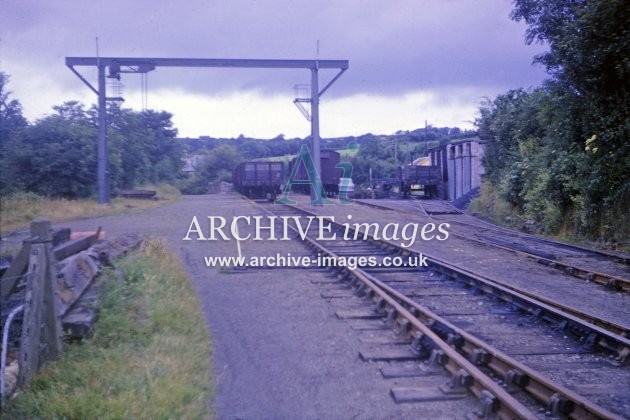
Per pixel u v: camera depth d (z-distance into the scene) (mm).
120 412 4855
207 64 28609
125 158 42094
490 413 4969
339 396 5582
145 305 7980
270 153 130250
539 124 23984
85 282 7570
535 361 6625
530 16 17906
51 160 29312
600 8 14695
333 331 7762
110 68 28031
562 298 9953
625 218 15891
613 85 16125
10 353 5695
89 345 6266
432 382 5852
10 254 7828
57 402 4957
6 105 30906
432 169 44531
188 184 71750
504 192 24031
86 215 24516
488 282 9898
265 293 10273
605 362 6570
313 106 31375
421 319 8125
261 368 6422
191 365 6230
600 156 16719
